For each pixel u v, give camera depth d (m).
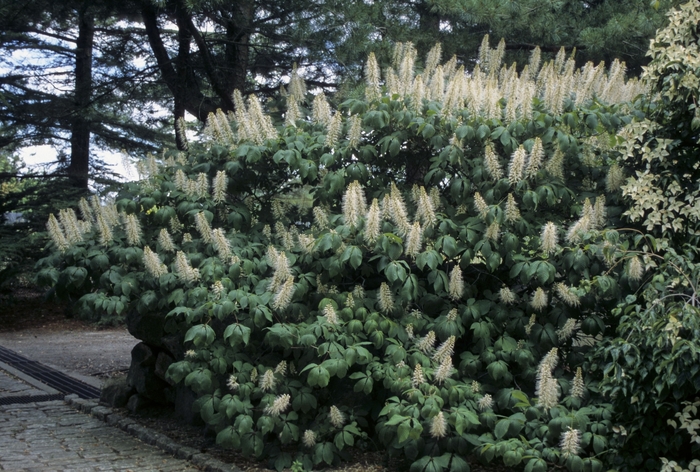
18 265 13.76
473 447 4.50
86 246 5.41
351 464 4.67
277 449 4.70
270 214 5.76
